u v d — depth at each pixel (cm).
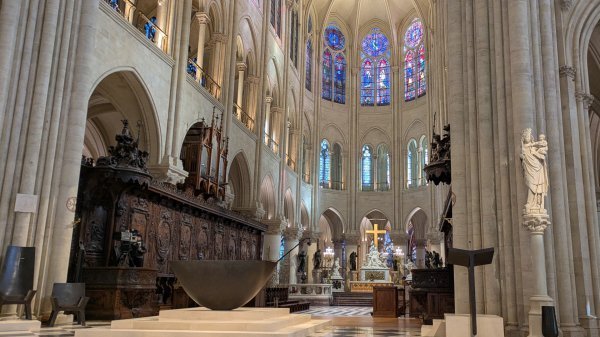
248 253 2889
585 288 1273
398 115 4550
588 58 1894
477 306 1230
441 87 3275
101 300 1320
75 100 1347
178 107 2078
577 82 1415
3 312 1141
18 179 1224
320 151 4491
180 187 2177
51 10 1314
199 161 2241
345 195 4506
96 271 1343
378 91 4709
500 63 1259
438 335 1127
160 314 952
